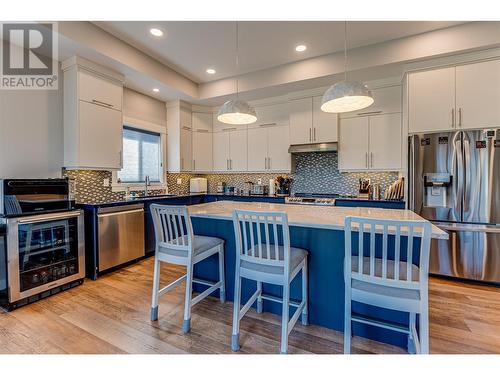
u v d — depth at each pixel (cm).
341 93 186
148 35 292
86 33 266
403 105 329
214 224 241
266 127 449
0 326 195
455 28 273
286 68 364
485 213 269
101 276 297
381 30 281
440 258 287
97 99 310
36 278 235
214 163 499
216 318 206
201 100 448
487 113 272
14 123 268
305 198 392
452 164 283
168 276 297
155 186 443
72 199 270
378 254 182
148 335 183
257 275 168
